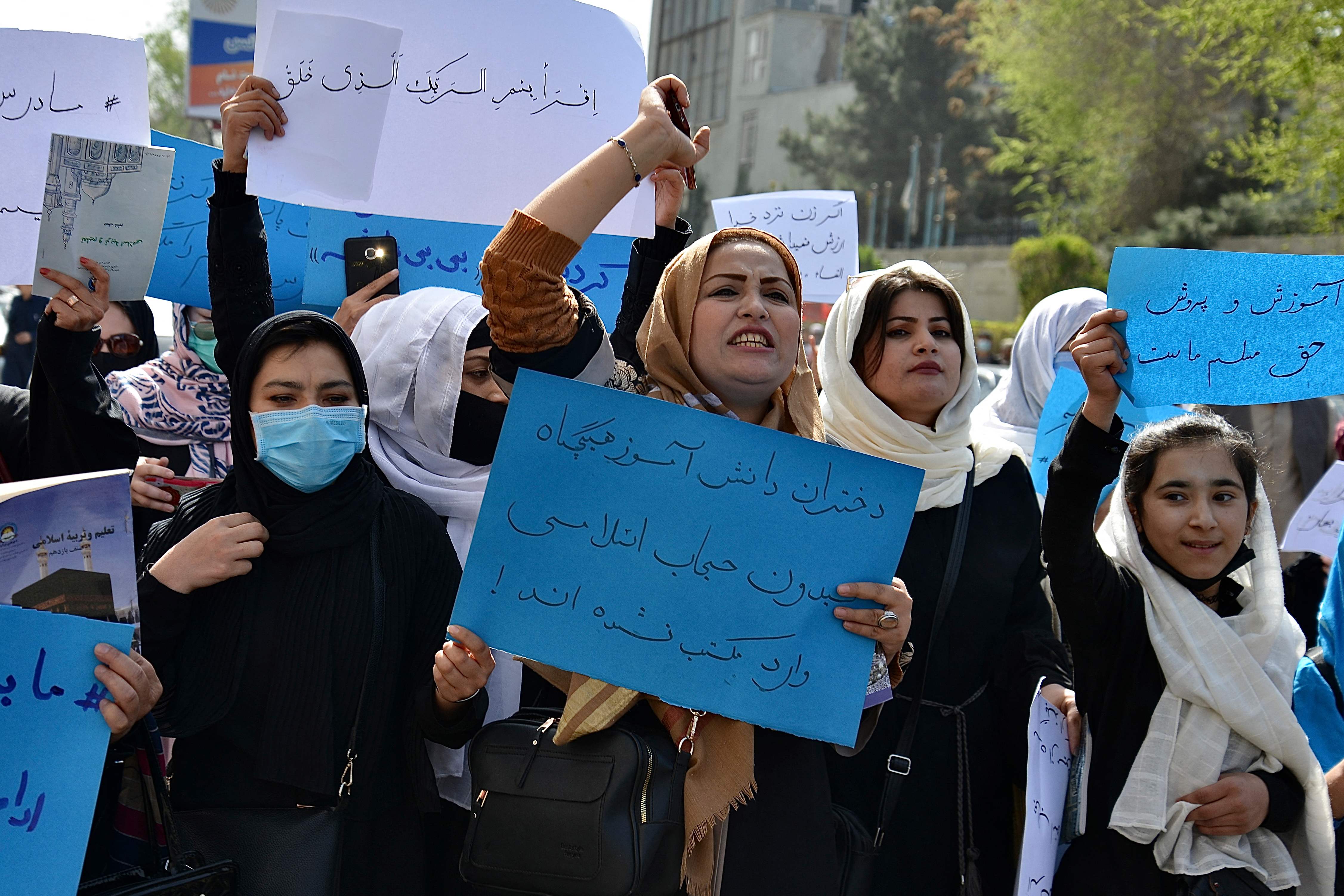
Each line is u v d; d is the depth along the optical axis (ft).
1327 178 56.34
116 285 7.84
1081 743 7.72
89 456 7.93
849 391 8.85
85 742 5.91
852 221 13.89
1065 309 11.92
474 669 6.53
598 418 6.21
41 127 7.99
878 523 6.25
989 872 8.48
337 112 7.79
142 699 6.09
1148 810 7.21
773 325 6.50
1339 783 7.80
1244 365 6.88
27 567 5.89
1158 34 87.97
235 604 7.11
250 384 7.18
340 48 7.82
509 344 6.43
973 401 8.97
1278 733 7.31
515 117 8.20
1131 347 7.01
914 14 137.69
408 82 8.01
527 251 6.17
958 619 8.45
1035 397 11.97
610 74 8.43
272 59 7.76
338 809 6.89
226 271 8.13
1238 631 7.59
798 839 6.46
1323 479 11.03
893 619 6.20
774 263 6.69
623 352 8.17
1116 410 7.28
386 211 7.95
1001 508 8.88
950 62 136.87
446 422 8.89
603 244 10.40
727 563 6.19
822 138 152.97
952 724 8.32
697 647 6.13
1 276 7.94
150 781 6.53
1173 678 7.41
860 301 8.93
